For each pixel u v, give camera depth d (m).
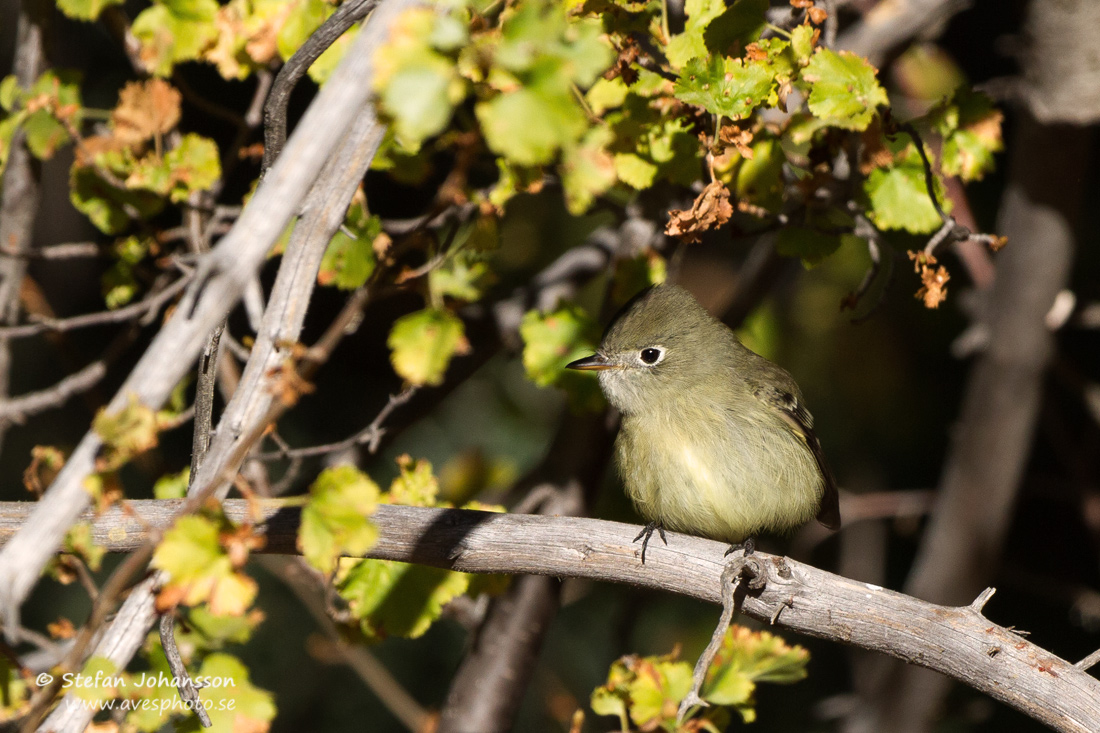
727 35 6.57
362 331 14.48
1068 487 13.75
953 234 6.98
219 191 8.68
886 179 7.41
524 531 6.54
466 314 10.72
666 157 7.01
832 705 13.20
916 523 13.99
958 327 14.95
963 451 12.01
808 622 6.22
